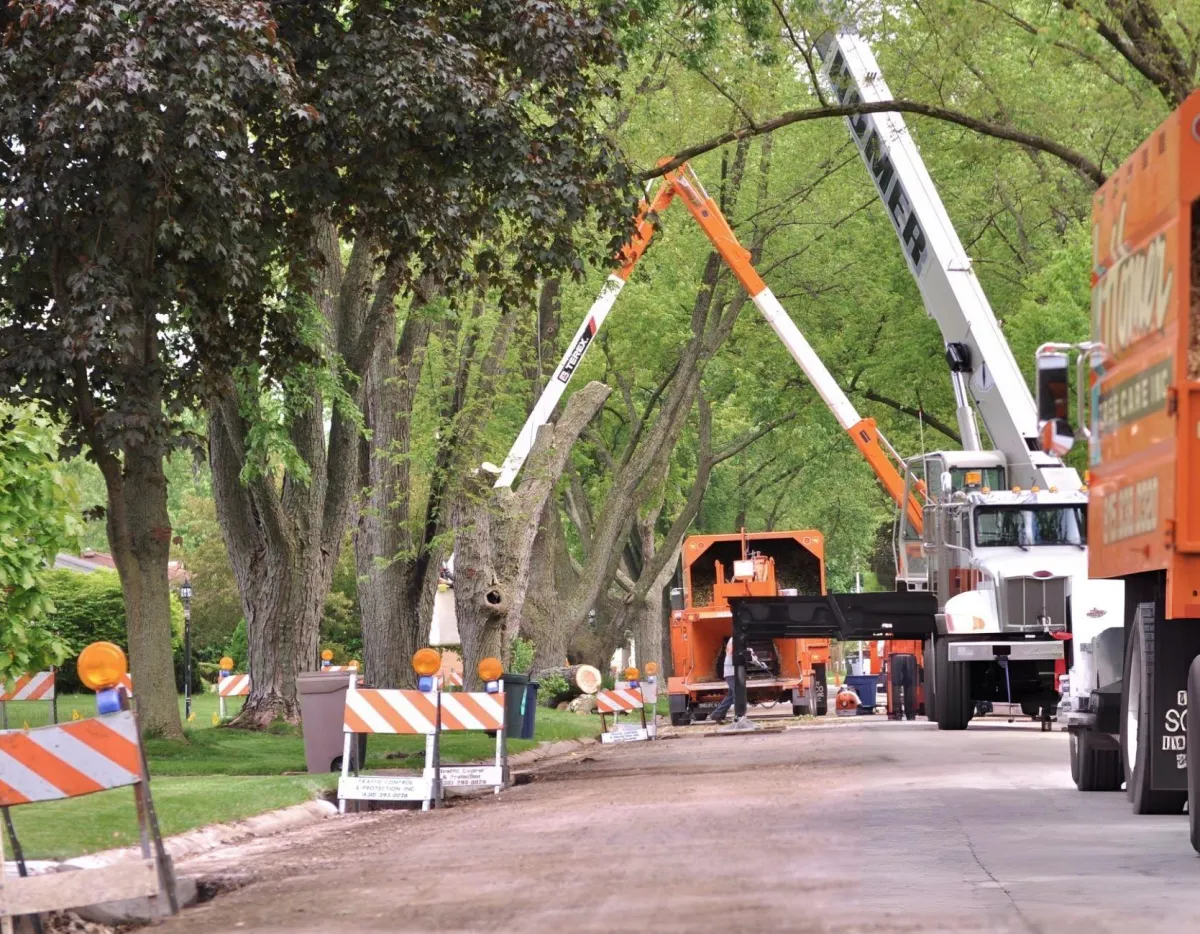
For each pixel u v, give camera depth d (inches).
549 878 521.7
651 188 2177.7
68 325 978.1
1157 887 473.7
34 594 858.8
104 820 682.8
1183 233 559.5
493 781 978.1
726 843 601.6
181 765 1086.4
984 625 1457.9
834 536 3941.9
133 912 493.7
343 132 1053.8
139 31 908.6
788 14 1400.1
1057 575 1453.0
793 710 2080.5
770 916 422.6
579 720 1956.2
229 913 490.0
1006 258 2559.1
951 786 852.6
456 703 929.5
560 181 1075.3
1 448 837.2
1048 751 1136.2
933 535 1594.5
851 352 2746.1
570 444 1844.2
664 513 3575.3
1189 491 560.4
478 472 1598.2
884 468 1870.1
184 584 2263.8
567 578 2699.3
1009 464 1562.5
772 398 2851.9
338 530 1439.5
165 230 957.8
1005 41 1487.5
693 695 2075.5
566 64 1060.5
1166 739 648.4
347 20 1101.1
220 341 1120.2
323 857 643.5
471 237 1136.8
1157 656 649.6
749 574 2079.2
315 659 1428.4
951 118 1331.2
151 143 919.7
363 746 1056.2
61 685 2470.5
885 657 1931.6
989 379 1577.3
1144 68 1221.1
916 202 1657.2
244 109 994.1
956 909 429.7
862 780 901.2
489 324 1633.9
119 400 1031.6
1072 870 514.6
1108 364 666.8
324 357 1242.6
